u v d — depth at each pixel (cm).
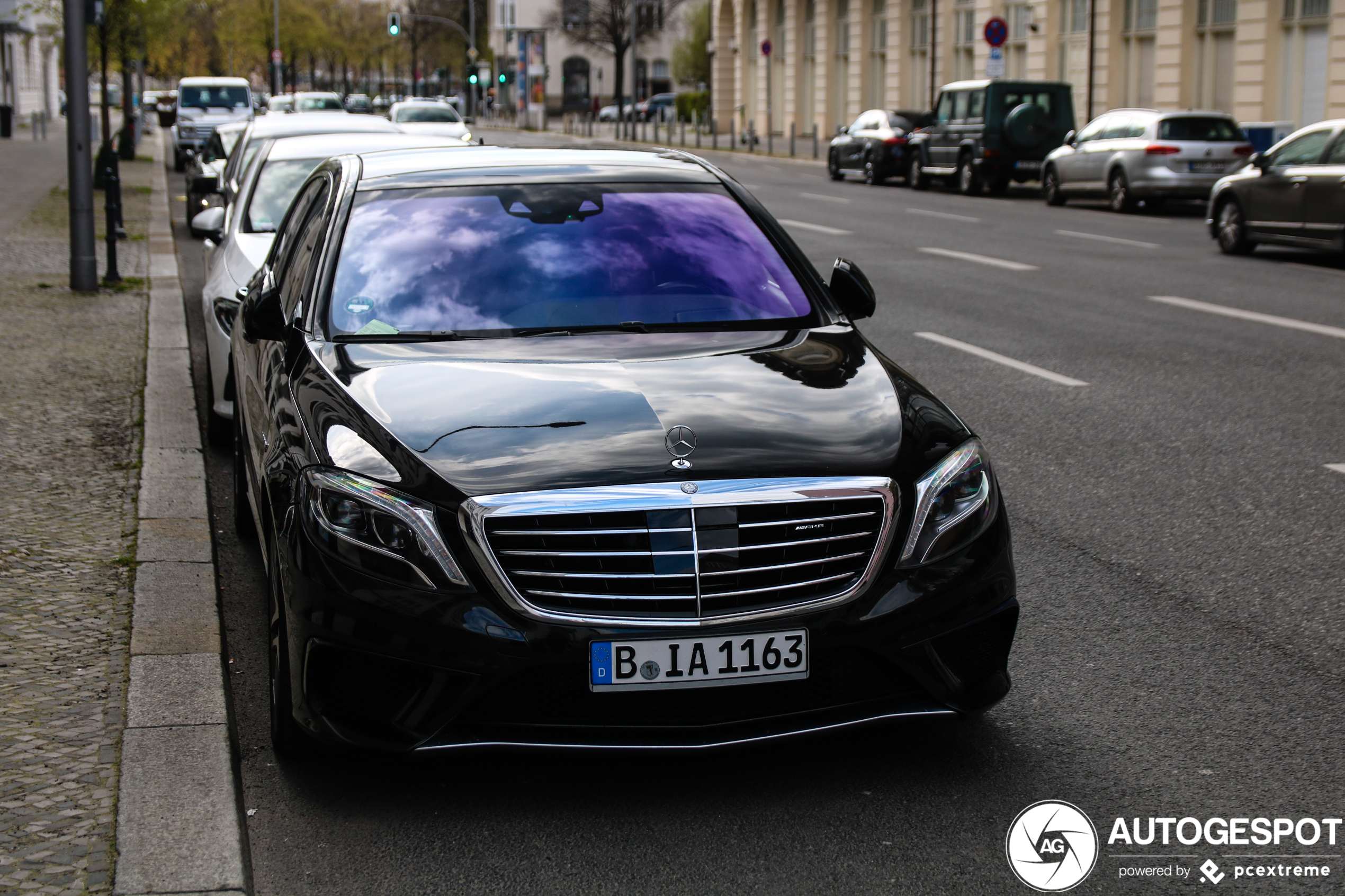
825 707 353
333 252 470
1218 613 500
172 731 383
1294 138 1647
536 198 498
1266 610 503
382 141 972
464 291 454
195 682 417
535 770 377
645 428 365
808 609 345
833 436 368
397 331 439
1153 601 513
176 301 1246
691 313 455
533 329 443
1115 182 2388
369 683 345
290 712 369
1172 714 414
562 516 338
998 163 2803
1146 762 382
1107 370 968
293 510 358
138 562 531
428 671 337
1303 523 609
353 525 344
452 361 411
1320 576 540
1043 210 2453
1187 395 880
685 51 7506
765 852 334
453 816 352
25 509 604
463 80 10156
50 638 455
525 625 335
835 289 487
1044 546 580
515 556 338
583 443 357
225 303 722
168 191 2675
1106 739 397
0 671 426
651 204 501
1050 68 3625
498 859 331
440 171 514
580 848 336
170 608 482
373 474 349
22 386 863
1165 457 725
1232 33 3014
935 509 360
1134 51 3350
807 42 5434
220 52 10306
